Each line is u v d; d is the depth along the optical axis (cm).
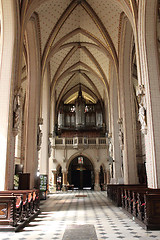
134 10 1095
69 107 2889
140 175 2245
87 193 2036
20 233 571
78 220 742
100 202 1286
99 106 2805
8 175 917
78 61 2223
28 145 1431
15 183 1956
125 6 1191
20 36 1074
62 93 2653
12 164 970
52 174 2467
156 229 588
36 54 1487
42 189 1473
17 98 1005
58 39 1723
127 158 1456
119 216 813
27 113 1468
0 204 595
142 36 1036
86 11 1586
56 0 1384
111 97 2005
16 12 1031
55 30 1593
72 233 566
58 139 2570
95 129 2797
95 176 2505
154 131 927
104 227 632
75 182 2758
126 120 1512
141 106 1004
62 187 2486
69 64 2192
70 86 2741
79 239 508
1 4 991
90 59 2088
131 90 1563
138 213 672
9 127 945
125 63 1579
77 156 2684
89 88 2797
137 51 1074
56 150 2538
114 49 1656
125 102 1538
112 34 1609
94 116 2847
